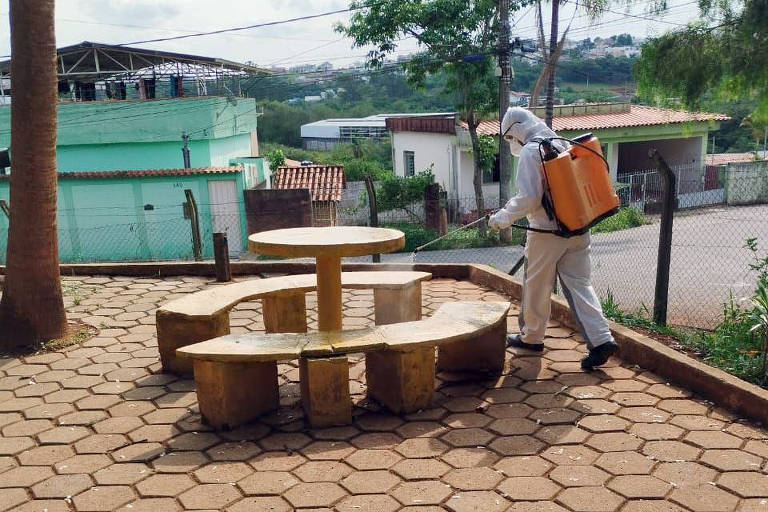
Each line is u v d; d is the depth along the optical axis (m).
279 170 22.89
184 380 4.74
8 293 5.43
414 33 20.12
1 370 5.02
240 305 6.55
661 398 4.12
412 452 3.60
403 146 28.30
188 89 27.88
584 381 4.42
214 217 19.08
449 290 6.79
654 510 2.98
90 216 18.88
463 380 4.53
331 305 4.42
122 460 3.62
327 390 3.89
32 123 5.19
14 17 5.11
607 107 27.09
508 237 18.33
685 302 9.08
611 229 19.11
